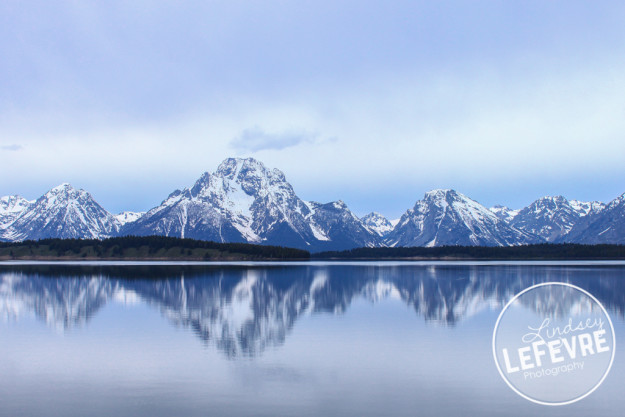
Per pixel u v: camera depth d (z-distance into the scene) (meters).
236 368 47.47
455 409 37.31
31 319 76.19
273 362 49.66
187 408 37.44
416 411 36.94
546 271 195.88
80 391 41.28
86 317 77.94
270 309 86.62
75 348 56.12
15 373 46.38
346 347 56.03
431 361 50.00
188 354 53.06
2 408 37.59
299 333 64.38
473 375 45.38
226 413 36.44
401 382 43.34
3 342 59.59
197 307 89.19
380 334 63.31
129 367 48.06
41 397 39.94
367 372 46.12
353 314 80.75
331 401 38.81
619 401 39.09
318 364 48.91
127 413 36.53
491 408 37.59
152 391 41.19
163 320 74.94
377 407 37.62
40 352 54.31
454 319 75.00
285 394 40.34
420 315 79.12
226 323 72.31
